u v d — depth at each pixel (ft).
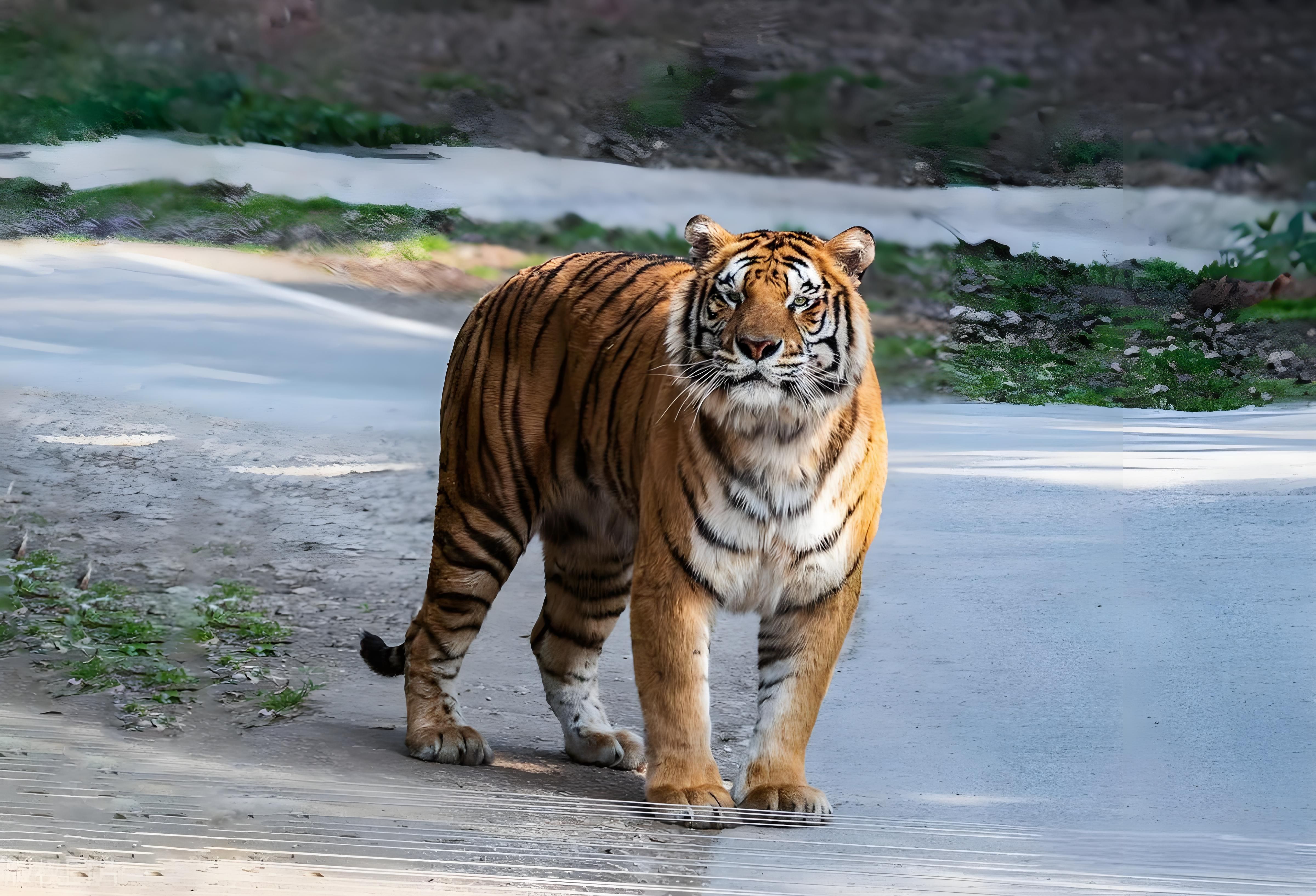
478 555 42.19
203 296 115.55
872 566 60.75
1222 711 44.32
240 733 41.60
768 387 35.45
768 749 37.04
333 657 52.03
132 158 152.46
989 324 117.50
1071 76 165.07
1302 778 39.09
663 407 37.35
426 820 33.32
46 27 172.65
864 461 37.29
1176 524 65.16
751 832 34.78
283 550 64.90
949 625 53.26
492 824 33.58
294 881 28.02
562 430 41.70
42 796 32.42
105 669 47.67
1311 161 147.95
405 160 161.17
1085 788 38.17
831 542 36.78
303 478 74.74
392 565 64.34
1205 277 125.70
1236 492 71.10
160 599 56.59
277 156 159.22
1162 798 37.50
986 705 45.93
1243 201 139.74
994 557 61.46
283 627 54.90
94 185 143.43
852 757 41.55
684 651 36.58
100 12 172.14
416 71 176.45
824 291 36.65
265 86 171.22
